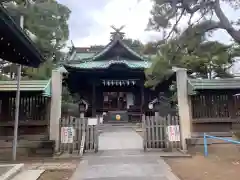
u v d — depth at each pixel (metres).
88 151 8.28
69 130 8.21
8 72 16.55
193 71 15.49
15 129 7.59
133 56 21.55
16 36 4.19
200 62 14.23
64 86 18.16
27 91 8.14
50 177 5.45
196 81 9.19
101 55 21.08
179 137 8.30
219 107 9.19
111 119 19.39
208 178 5.20
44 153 8.02
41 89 8.10
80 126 8.41
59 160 7.29
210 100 9.23
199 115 9.15
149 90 20.86
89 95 21.17
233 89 8.93
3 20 3.55
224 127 9.14
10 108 8.59
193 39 9.06
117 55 21.75
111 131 14.48
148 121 8.59
